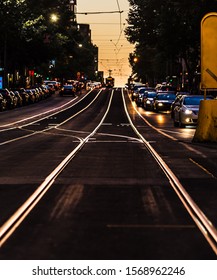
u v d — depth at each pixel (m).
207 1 56.50
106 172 19.23
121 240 10.09
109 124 51.41
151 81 178.25
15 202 13.92
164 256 9.09
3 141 32.81
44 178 17.83
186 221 11.75
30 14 83.38
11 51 93.19
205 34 29.06
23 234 10.56
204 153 25.61
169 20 74.00
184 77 110.31
